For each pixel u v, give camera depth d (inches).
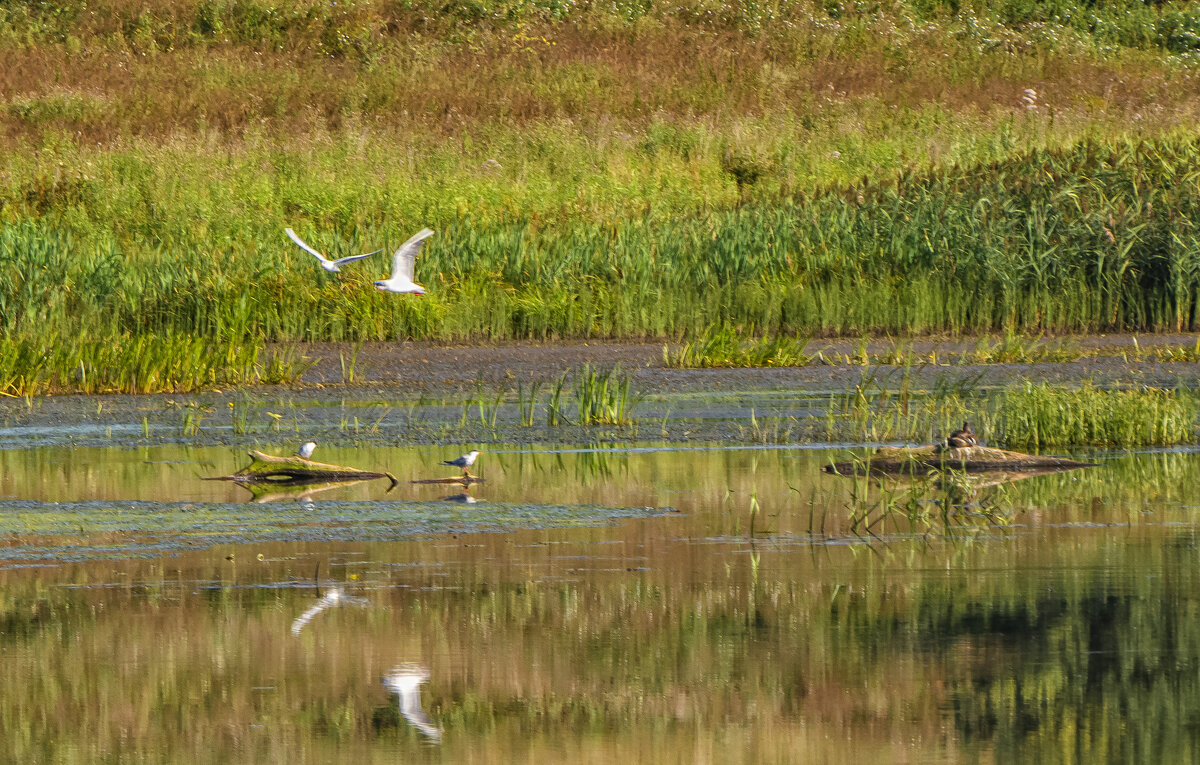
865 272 964.6
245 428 626.2
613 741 236.5
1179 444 584.7
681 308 927.7
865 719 246.1
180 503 452.8
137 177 1196.5
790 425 624.7
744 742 235.5
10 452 570.9
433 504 449.1
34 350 746.2
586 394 644.7
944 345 876.0
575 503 450.9
